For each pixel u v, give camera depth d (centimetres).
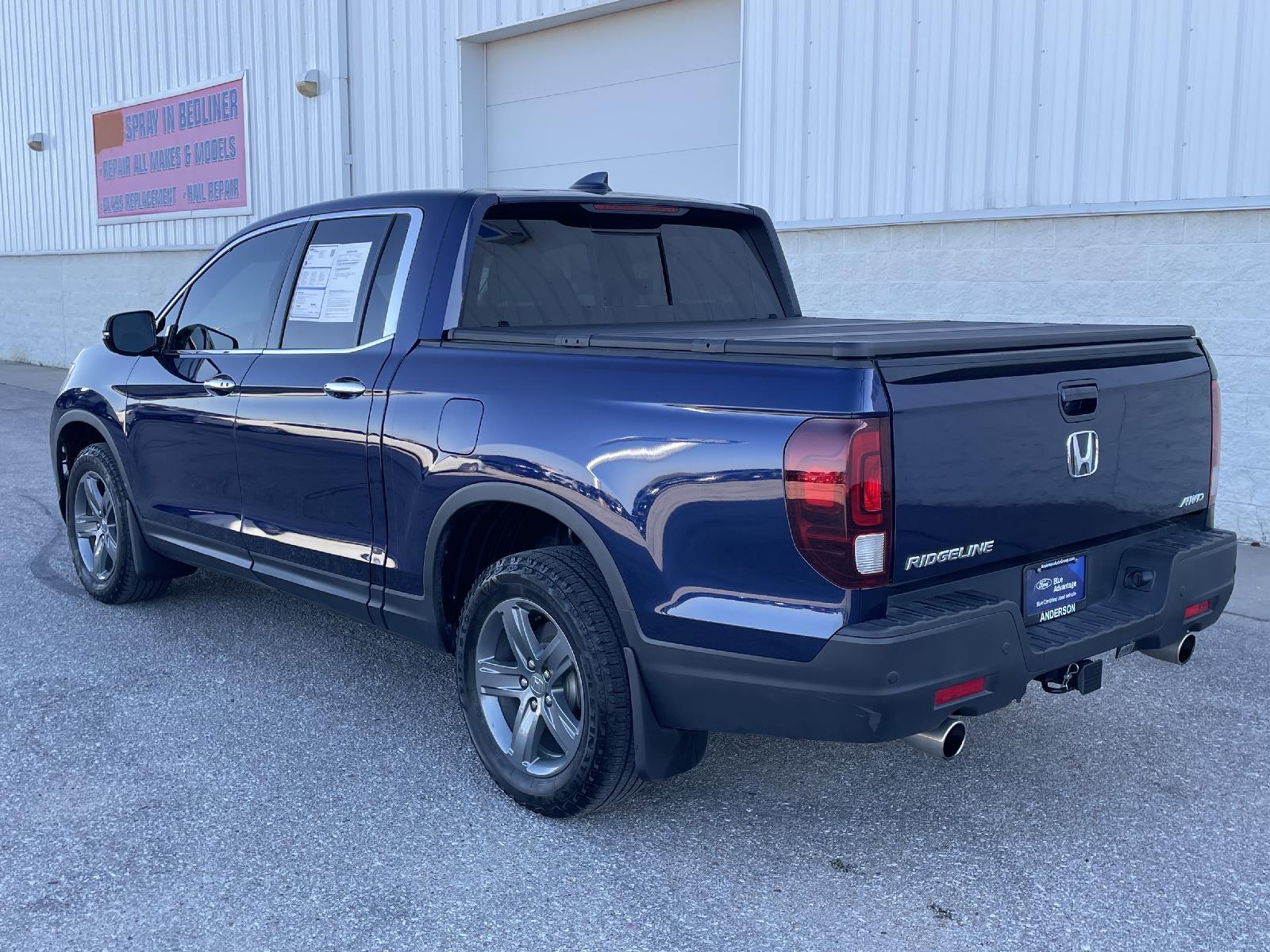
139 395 489
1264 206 636
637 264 431
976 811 347
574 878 307
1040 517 305
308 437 402
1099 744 397
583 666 316
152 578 520
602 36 1029
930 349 278
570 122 1073
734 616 284
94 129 1720
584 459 313
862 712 269
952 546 282
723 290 460
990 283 758
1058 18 705
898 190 799
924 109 778
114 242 1719
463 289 375
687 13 952
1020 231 739
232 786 359
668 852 321
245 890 299
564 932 281
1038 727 411
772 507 275
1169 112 666
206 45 1487
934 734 283
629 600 306
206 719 412
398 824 336
